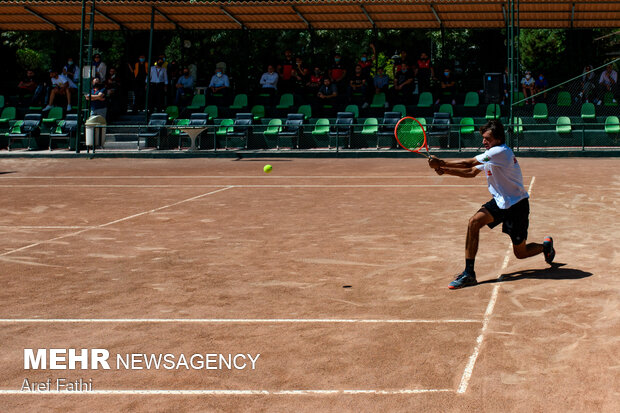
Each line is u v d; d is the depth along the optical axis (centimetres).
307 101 2858
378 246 867
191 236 958
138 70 2964
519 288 650
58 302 628
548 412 388
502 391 418
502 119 2514
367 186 1535
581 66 2778
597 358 468
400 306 602
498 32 3112
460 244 869
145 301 629
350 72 3431
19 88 3053
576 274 696
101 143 2623
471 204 1222
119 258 820
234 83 3088
